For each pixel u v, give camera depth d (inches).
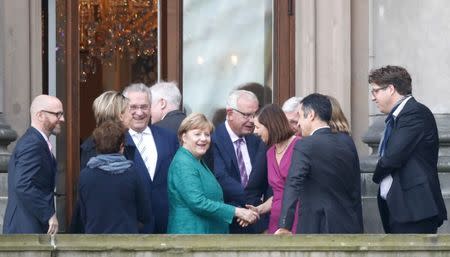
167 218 748.6
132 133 752.3
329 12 917.2
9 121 888.9
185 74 943.0
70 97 929.5
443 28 854.5
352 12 916.0
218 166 780.6
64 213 926.4
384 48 877.2
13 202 706.2
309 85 919.0
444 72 855.1
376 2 886.4
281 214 687.7
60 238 618.2
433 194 718.5
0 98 872.3
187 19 943.0
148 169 750.5
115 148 699.4
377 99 724.7
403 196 716.7
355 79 915.4
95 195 693.3
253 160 789.9
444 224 834.2
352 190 697.6
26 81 894.4
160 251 617.6
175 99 801.6
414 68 861.2
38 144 706.2
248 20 941.8
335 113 708.7
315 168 689.0
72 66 931.3
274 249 620.4
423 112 717.9
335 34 916.0
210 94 943.0
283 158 748.0
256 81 941.8
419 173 716.0
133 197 698.8
